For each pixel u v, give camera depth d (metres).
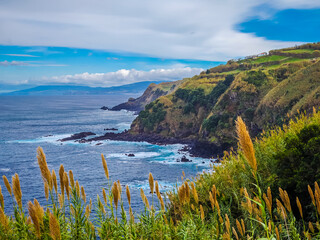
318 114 9.41
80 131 160.75
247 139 2.11
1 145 120.31
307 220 5.30
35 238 3.23
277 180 6.84
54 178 3.36
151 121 148.38
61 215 3.40
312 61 140.25
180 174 76.12
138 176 74.62
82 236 3.54
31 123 198.88
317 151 7.19
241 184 6.02
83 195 3.64
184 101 159.00
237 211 5.43
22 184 67.31
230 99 123.50
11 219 3.42
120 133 149.25
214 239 3.74
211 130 114.69
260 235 3.62
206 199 6.21
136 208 34.25
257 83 126.12
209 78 195.38
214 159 95.38
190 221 3.86
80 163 88.62
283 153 7.46
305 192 6.46
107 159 95.12
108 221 3.68
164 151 110.75
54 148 114.44
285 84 109.88
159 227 3.92
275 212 4.67
